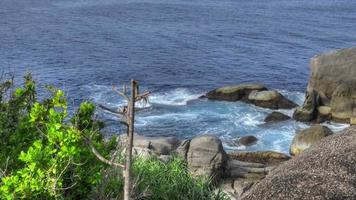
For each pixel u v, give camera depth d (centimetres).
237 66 6216
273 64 6362
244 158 3088
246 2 14100
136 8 12225
